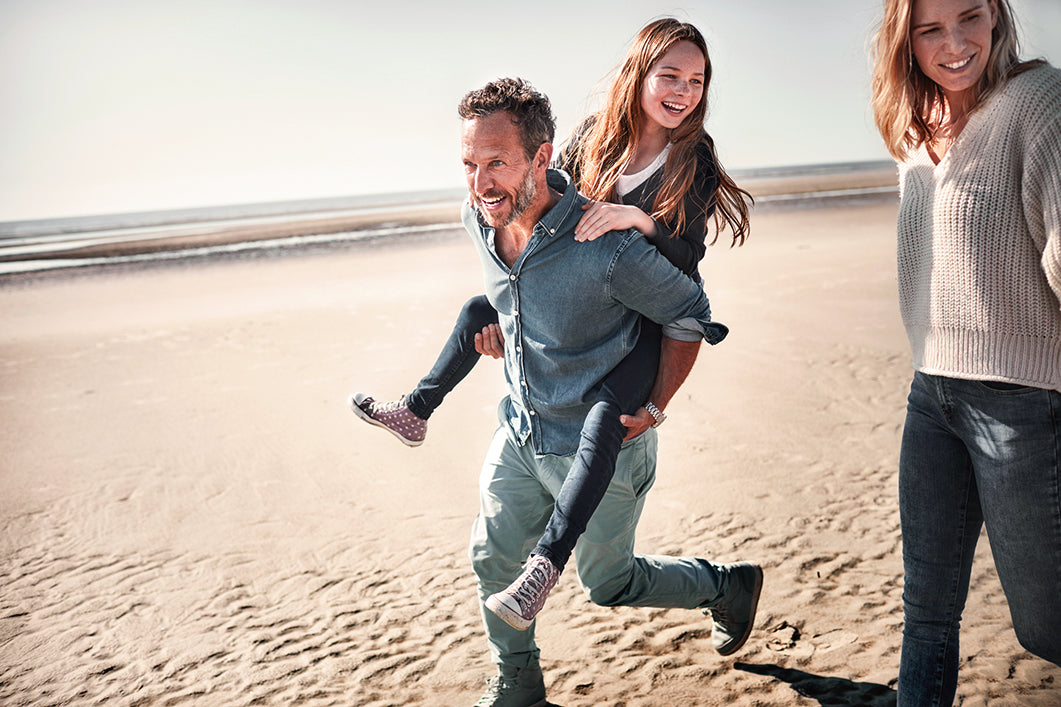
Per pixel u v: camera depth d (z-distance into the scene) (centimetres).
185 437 646
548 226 231
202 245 3203
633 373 246
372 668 321
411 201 10738
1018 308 195
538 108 225
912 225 219
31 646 351
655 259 232
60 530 476
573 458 250
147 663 333
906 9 199
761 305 1097
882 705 279
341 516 484
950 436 221
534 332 247
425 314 1177
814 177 9219
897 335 875
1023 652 304
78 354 999
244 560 429
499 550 264
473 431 638
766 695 289
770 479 495
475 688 305
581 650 325
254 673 322
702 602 290
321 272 1869
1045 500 196
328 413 697
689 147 270
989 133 195
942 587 228
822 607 346
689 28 273
